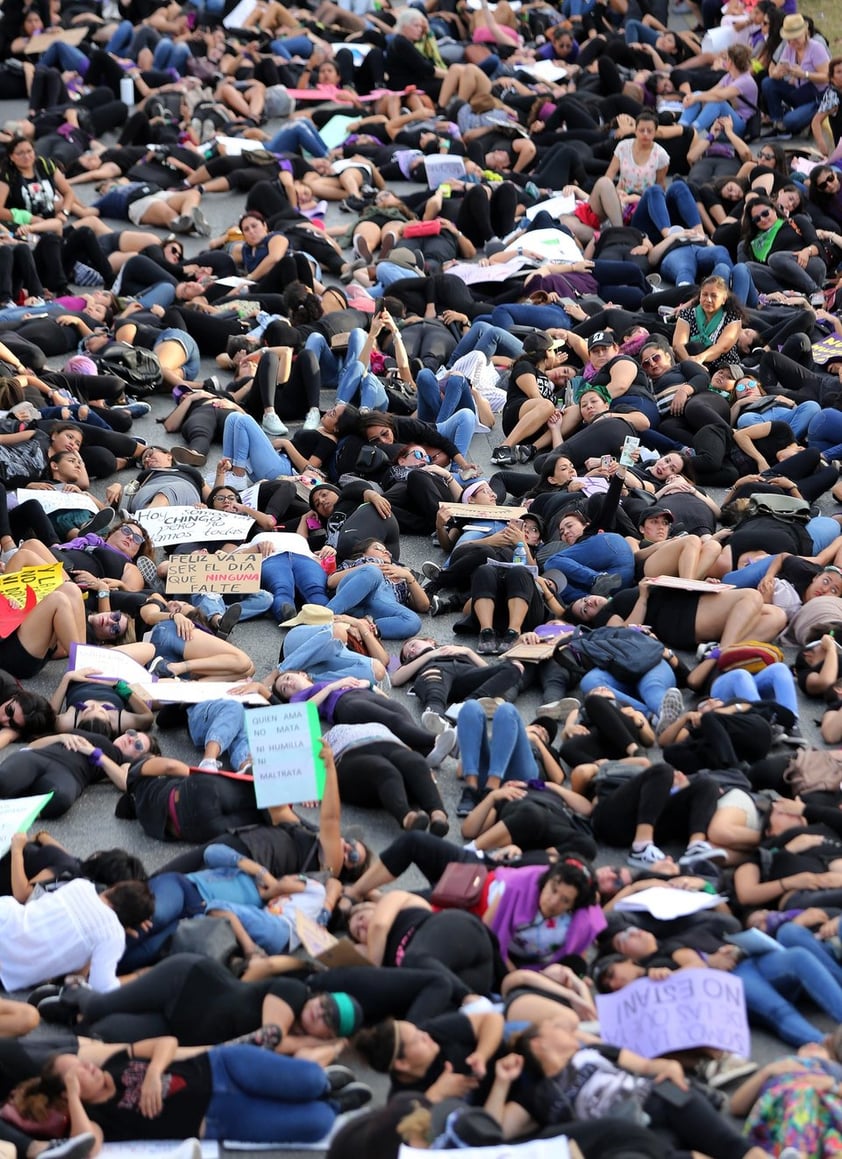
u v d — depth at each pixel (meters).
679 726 11.30
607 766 10.70
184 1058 7.96
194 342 18.58
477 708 10.95
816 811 10.13
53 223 22.20
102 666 11.94
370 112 28.09
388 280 20.59
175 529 14.38
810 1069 7.85
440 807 10.45
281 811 10.16
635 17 32.75
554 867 8.94
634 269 20.80
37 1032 8.70
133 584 13.45
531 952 8.93
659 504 14.80
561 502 14.76
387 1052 7.70
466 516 14.56
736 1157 7.34
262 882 9.49
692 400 16.78
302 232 21.80
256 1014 8.29
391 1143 7.38
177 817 10.29
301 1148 7.95
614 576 13.49
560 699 12.03
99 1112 7.84
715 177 24.19
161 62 29.78
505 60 31.05
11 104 29.30
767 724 11.06
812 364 18.28
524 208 23.56
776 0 28.09
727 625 12.73
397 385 17.48
